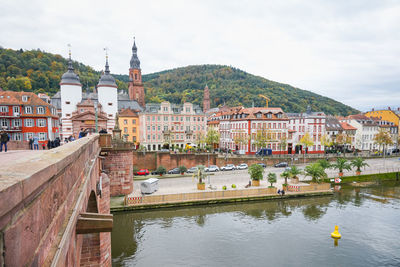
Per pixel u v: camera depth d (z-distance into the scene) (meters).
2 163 3.28
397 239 26.36
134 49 95.50
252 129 65.75
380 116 101.75
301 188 40.91
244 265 21.52
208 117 102.88
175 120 70.56
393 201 38.91
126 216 31.14
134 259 21.84
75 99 54.59
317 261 22.33
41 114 38.72
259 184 43.19
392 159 72.56
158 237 25.89
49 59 127.56
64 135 53.75
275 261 22.20
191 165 55.72
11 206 1.99
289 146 71.50
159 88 193.25
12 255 2.23
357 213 33.56
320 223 30.22
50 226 3.66
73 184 5.82
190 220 30.36
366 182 51.31
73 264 5.85
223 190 38.22
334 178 50.53
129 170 35.72
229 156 61.34
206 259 22.16
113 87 58.09
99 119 55.34
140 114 69.06
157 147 68.69
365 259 22.73
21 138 37.66
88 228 6.73
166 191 37.75
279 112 69.50
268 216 32.19
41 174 2.91
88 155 10.11
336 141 76.75
